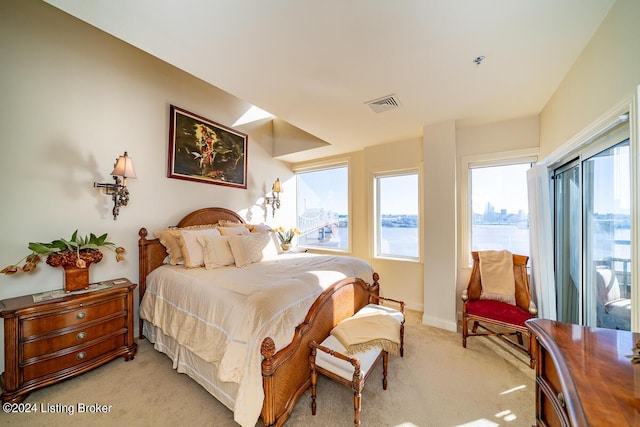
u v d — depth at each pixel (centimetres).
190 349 180
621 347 87
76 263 194
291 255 314
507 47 160
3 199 183
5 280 184
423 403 166
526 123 273
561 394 80
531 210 248
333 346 165
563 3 127
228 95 356
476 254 281
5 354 158
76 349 185
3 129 183
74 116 217
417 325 291
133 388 179
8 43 185
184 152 299
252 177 394
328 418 153
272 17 133
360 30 143
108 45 239
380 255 383
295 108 249
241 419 133
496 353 228
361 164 399
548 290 221
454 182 280
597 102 148
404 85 206
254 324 145
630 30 118
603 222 168
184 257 247
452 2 125
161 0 121
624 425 56
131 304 219
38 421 150
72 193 216
